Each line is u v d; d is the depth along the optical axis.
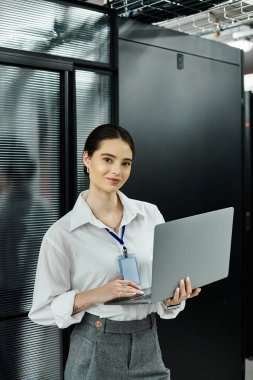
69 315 1.53
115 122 2.58
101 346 1.56
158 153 2.79
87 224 1.62
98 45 2.50
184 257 1.53
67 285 1.62
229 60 3.23
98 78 2.52
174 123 2.88
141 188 2.71
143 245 1.67
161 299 1.51
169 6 2.95
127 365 1.58
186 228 1.50
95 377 1.55
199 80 3.02
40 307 1.60
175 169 2.89
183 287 1.55
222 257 1.70
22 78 2.25
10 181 2.24
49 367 2.38
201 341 3.08
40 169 2.33
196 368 3.05
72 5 2.38
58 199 2.40
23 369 2.31
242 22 3.27
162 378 1.65
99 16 2.49
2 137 2.20
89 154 1.59
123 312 1.57
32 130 2.30
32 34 2.25
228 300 3.27
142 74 2.69
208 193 3.11
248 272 4.23
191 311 3.01
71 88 2.41
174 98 2.87
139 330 1.59
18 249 2.28
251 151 4.12
